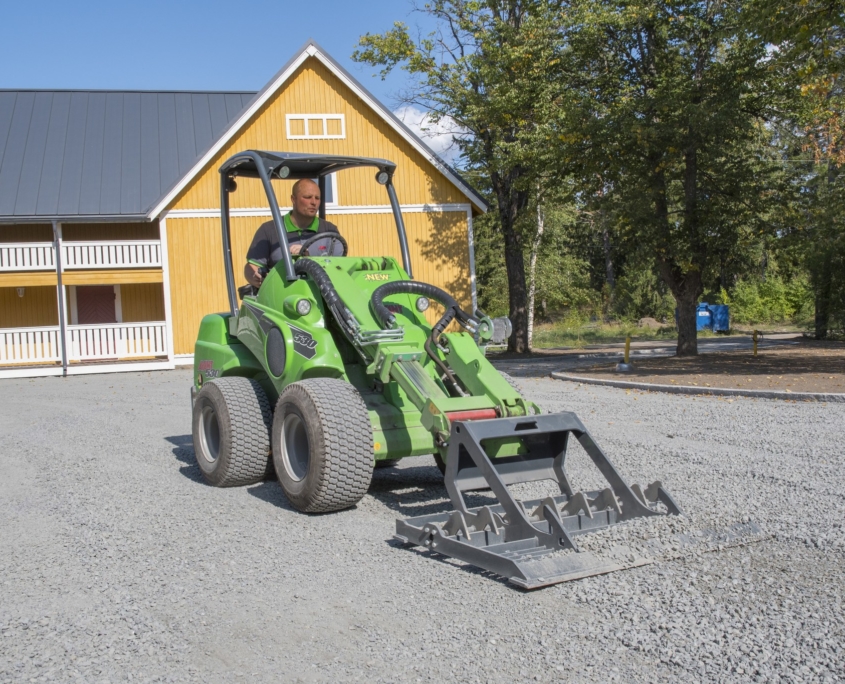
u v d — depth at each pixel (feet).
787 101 62.64
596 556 14.73
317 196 23.07
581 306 194.49
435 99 84.33
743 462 24.43
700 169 65.72
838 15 44.78
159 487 22.81
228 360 23.57
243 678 10.95
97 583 14.84
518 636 12.05
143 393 52.21
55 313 83.71
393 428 19.61
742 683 10.52
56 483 23.68
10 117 85.81
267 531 17.97
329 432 18.26
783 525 17.26
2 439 32.81
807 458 24.88
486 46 77.00
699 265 66.13
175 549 16.79
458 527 15.48
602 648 11.60
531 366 69.15
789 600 13.16
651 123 62.08
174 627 12.71
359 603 13.52
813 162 77.77
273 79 77.25
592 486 21.75
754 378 48.44
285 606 13.47
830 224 63.77
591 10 66.90
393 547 16.60
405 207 81.35
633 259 70.90
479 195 82.53
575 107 64.54
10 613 13.46
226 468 22.07
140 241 77.05
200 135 87.20
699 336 127.95
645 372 55.52
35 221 75.46
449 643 11.88
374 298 20.03
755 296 156.46
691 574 14.40
